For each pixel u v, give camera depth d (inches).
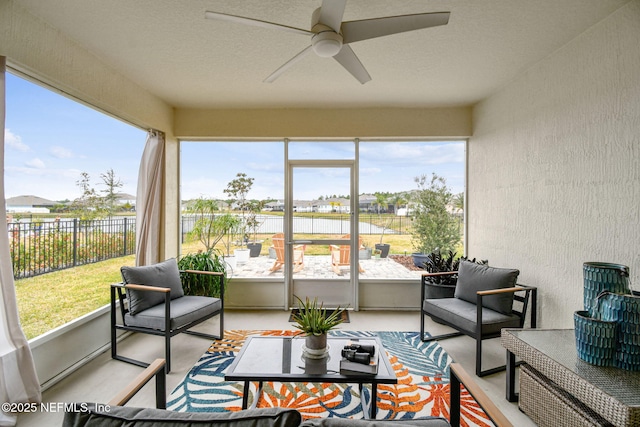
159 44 95.7
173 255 156.4
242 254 163.2
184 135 155.6
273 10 79.4
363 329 131.4
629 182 76.8
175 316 99.1
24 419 74.0
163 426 29.1
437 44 95.7
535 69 109.4
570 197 94.5
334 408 79.0
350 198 162.9
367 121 154.6
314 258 162.6
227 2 76.2
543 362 68.1
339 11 60.2
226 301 160.9
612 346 62.7
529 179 112.8
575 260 92.7
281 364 72.1
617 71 79.4
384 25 65.5
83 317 101.7
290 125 154.9
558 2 76.1
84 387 87.6
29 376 76.9
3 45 73.6
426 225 163.2
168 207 151.3
